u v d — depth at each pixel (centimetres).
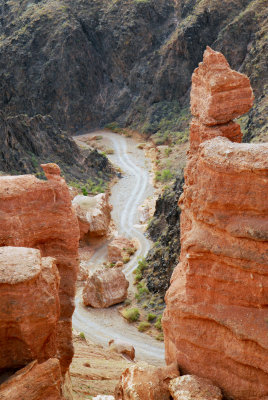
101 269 5534
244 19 12975
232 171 1666
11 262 1719
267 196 1627
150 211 8269
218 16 13712
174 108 13512
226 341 1734
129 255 6800
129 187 9700
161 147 11806
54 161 9881
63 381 2139
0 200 2116
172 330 1886
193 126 2291
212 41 13638
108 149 12356
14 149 9325
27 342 1689
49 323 1719
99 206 7488
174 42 13812
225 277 1719
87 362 3027
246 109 2147
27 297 1662
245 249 1666
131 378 1809
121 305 5422
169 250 5653
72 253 2273
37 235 2194
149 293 5581
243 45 12900
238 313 1705
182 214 2162
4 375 1700
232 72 2116
